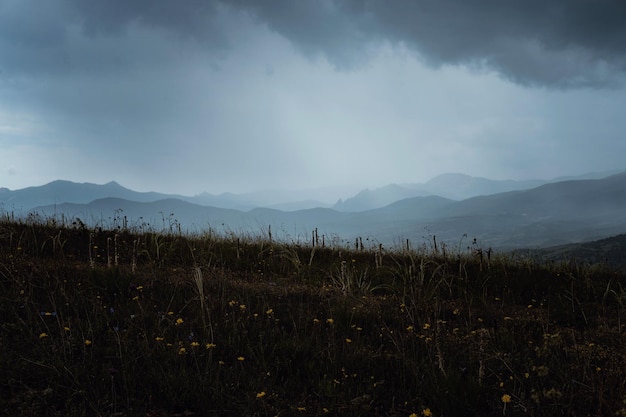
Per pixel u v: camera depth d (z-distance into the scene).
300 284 8.35
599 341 5.61
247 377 4.07
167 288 6.84
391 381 4.24
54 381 3.74
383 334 5.44
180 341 4.67
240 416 3.48
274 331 5.19
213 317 5.61
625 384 3.98
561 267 10.48
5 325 4.76
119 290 6.34
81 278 6.82
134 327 5.05
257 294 7.00
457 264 10.27
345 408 3.60
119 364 4.14
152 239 10.34
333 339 4.92
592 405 3.76
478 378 4.01
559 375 4.26
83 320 5.15
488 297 8.09
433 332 5.32
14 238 9.41
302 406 3.65
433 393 3.82
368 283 8.59
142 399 3.61
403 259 10.41
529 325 6.25
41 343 4.36
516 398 3.76
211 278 7.88
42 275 6.68
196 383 3.79
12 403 3.37
